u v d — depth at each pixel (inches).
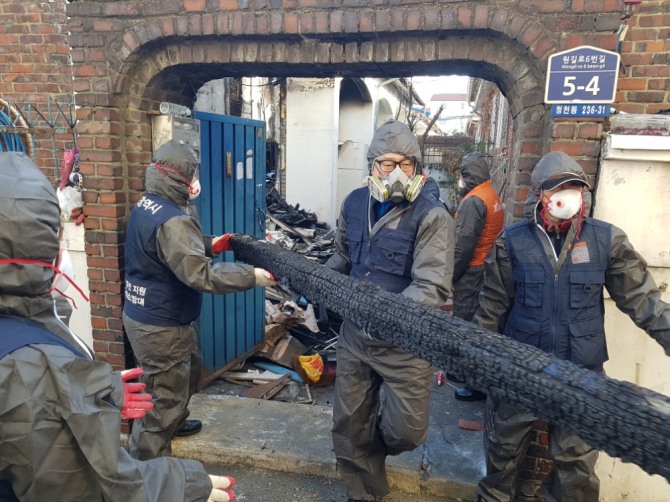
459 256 142.8
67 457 40.2
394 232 89.4
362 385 93.4
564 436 82.0
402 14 99.9
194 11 109.5
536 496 108.6
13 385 38.5
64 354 41.4
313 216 408.2
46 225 43.8
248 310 178.4
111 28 115.0
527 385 50.1
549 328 84.4
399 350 88.0
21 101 166.1
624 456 44.3
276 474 118.6
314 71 123.3
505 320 94.1
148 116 126.3
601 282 82.4
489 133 455.8
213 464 122.3
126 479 41.5
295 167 429.7
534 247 85.6
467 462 116.5
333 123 419.5
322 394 161.3
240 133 165.6
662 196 91.9
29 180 44.1
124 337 128.6
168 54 118.4
